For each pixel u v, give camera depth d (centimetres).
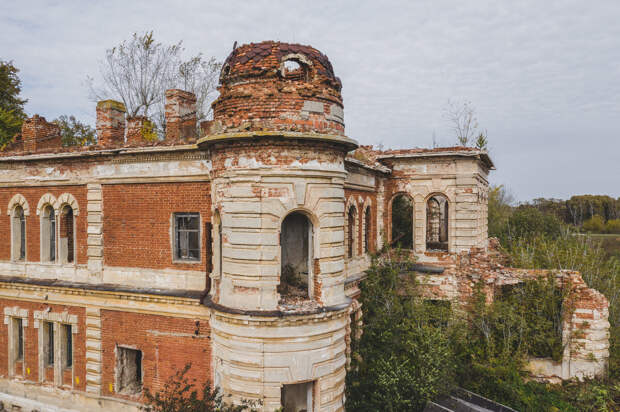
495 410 1452
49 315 1656
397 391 1424
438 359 1471
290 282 1575
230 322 1222
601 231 6938
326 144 1237
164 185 1487
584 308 1761
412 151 2080
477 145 3562
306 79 1279
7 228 1772
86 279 1598
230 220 1230
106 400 1528
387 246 2059
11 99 3344
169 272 1476
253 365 1195
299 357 1210
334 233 1286
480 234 2120
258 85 1201
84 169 1602
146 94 3353
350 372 1525
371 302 1783
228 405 1191
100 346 1552
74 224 1631
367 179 1902
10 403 1691
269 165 1194
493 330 1814
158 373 1469
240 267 1210
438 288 2000
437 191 2039
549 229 3566
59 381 1633
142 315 1498
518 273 1897
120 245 1552
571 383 1753
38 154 1647
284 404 1402
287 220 1614
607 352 1759
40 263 1697
